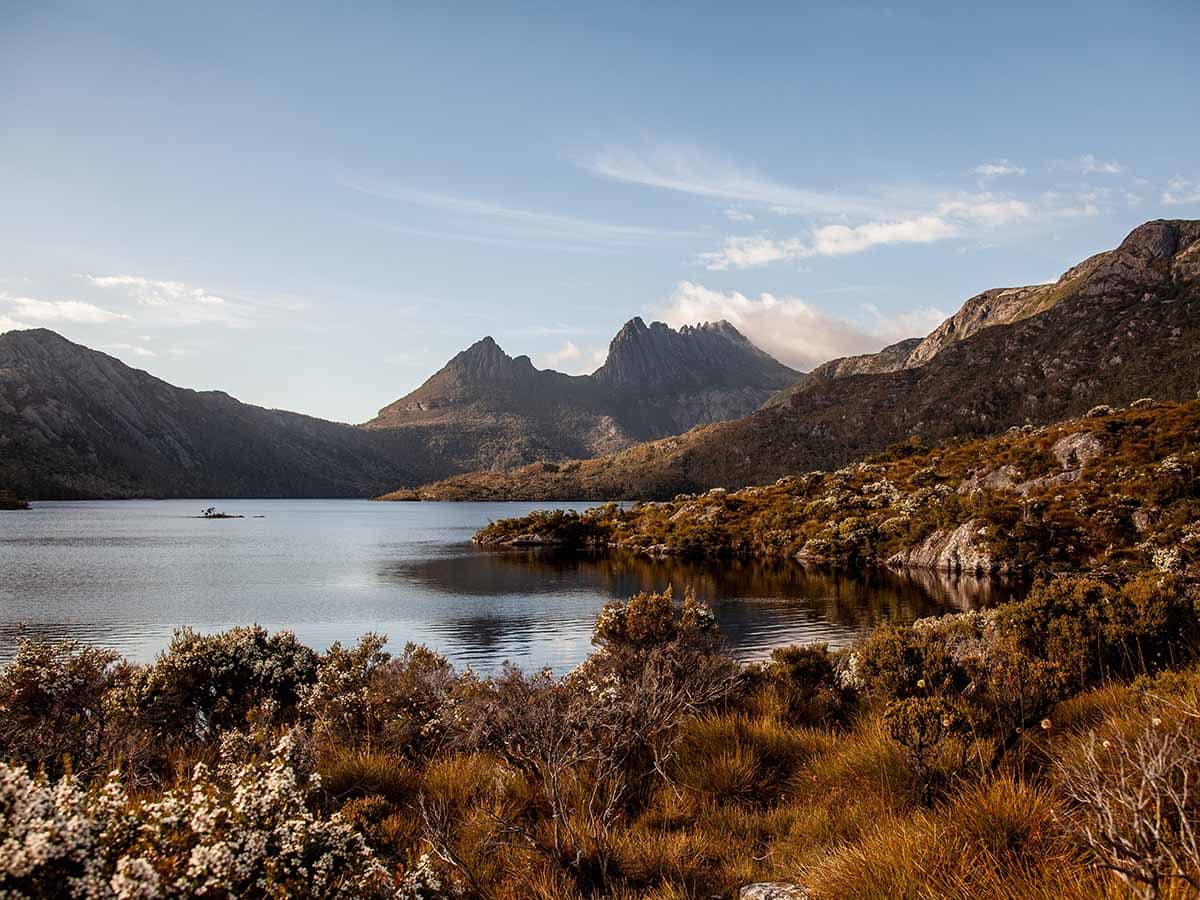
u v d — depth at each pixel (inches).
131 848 122.7
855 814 228.8
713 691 415.2
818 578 2571.4
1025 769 225.9
